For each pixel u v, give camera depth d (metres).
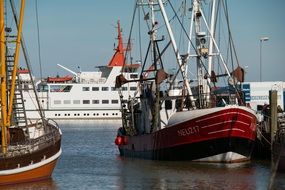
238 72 42.44
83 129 107.88
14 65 31.81
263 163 40.78
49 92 152.38
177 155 41.25
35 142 32.88
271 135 41.59
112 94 153.38
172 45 43.28
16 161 30.73
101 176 35.94
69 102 153.12
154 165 40.44
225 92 43.59
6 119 31.36
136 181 33.53
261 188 30.31
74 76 157.88
